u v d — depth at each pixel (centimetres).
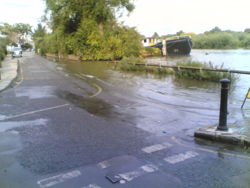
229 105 875
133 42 3553
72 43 3569
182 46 5100
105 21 3550
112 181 385
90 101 979
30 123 696
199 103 921
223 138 543
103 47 3475
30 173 416
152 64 1906
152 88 1264
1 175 412
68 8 3453
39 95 1105
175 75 1652
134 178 394
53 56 5162
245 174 403
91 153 492
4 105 917
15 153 498
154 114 782
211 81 1400
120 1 3394
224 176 397
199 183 377
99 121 711
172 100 982
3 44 5038
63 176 404
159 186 370
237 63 2633
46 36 5875
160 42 5100
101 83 1470
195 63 1595
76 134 603
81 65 2814
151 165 438
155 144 537
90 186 373
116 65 2412
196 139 566
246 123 639
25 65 2933
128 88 1283
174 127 654
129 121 710
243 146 518
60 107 883
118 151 500
